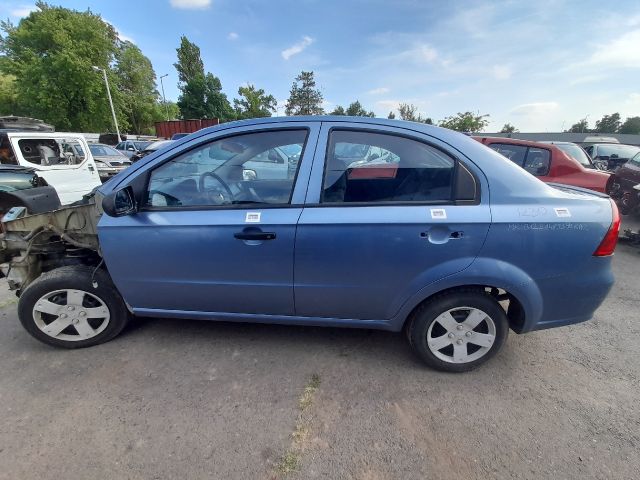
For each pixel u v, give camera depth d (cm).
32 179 522
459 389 217
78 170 680
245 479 160
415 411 199
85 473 161
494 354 228
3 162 591
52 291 240
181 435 182
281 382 221
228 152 220
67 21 3016
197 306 238
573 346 262
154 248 221
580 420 194
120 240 222
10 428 184
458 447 177
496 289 225
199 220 213
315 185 208
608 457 171
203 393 211
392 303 218
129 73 4181
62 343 249
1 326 281
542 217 197
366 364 239
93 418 192
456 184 202
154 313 246
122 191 210
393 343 262
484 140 573
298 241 207
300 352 251
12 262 247
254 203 214
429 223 197
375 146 209
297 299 224
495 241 198
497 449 176
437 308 216
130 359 241
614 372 234
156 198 222
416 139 207
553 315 215
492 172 202
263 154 217
